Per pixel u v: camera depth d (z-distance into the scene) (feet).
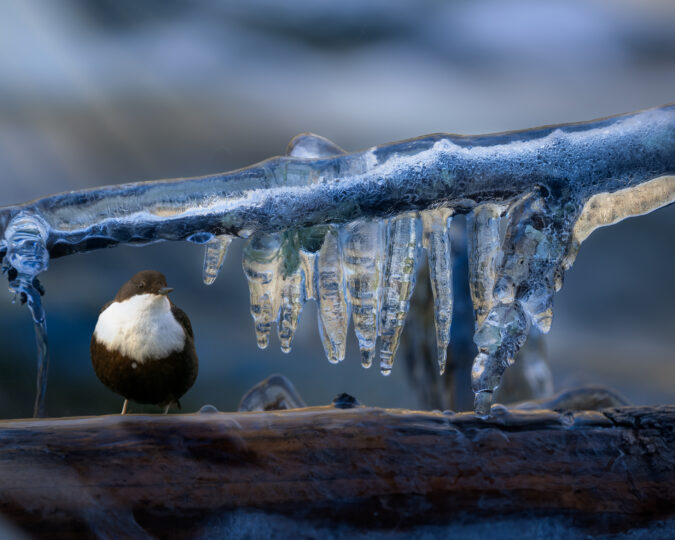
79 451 6.52
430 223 6.74
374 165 6.65
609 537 6.55
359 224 6.70
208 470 6.52
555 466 6.58
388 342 6.75
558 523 6.55
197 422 6.57
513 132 6.68
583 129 6.67
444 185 6.65
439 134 6.68
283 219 6.66
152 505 6.48
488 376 6.65
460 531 6.54
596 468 6.58
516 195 6.68
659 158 6.66
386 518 6.53
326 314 6.75
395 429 6.60
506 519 6.54
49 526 6.45
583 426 6.63
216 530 6.49
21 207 6.63
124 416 6.59
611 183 6.68
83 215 6.64
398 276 6.72
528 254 6.68
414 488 6.54
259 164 6.67
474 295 6.76
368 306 6.72
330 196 6.65
